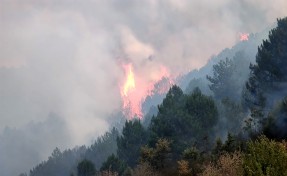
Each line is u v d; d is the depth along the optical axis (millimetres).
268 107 53469
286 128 40875
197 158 49844
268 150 17281
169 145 58500
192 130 59062
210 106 61250
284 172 15984
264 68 54000
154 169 56969
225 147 44438
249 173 16312
